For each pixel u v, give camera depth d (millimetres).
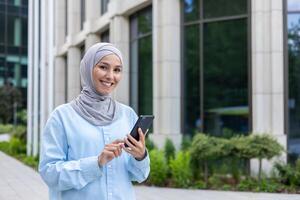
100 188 2395
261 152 9984
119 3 16172
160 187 10492
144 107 15453
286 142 11664
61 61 24609
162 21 13516
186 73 13461
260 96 11719
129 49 16391
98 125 2467
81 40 21062
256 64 11805
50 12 17125
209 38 13039
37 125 17938
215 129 12852
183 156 10812
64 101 24562
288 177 10336
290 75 12000
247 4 12383
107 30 18734
